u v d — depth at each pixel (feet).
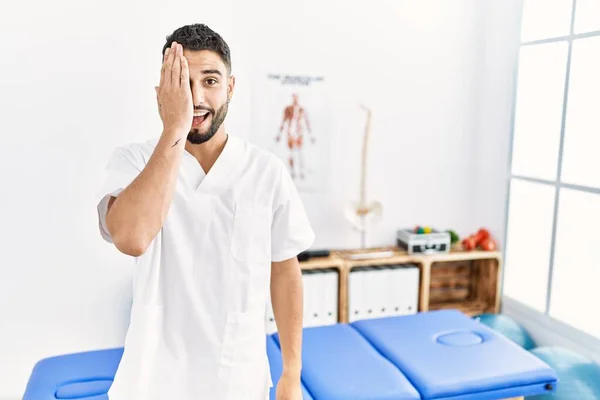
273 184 3.53
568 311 8.32
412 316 7.33
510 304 9.43
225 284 3.35
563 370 6.82
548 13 8.48
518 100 9.14
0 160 7.32
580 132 7.95
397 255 9.07
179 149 2.93
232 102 8.43
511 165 9.32
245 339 3.42
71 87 7.50
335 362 5.89
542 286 8.84
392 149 9.53
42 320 7.72
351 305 8.70
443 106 9.75
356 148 9.27
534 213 8.95
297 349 3.75
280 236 3.64
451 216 10.16
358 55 9.07
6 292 7.54
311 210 9.16
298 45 8.70
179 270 3.29
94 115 7.66
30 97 7.34
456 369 5.69
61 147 7.55
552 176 8.55
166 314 3.34
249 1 8.30
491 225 9.80
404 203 9.77
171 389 3.36
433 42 9.51
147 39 7.77
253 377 3.49
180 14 7.91
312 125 8.95
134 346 3.26
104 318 7.97
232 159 3.45
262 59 8.52
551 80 8.46
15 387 7.70
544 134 8.65
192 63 3.06
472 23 9.68
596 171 7.72
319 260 8.65
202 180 3.37
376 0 9.05
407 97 9.49
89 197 7.75
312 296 8.41
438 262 9.93
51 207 7.61
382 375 5.59
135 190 2.83
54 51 7.37
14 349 7.64
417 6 9.32
